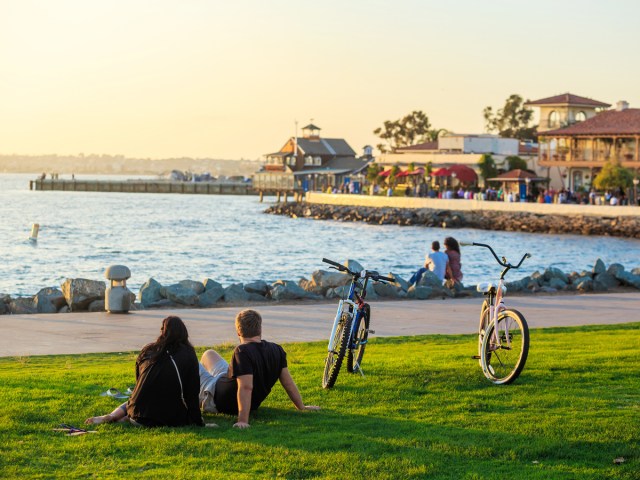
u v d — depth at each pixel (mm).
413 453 9391
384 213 108938
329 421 10688
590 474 8805
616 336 18344
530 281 30094
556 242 79062
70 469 8750
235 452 9320
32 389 12102
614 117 108188
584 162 106250
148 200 184125
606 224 86750
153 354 10227
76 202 170125
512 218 94750
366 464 8977
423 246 74625
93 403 11289
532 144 145000
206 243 76500
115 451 9305
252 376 10562
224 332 19078
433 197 115375
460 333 19297
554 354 15484
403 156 130875
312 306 23562
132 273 50719
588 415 11000
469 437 10008
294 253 67062
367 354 15906
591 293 29172
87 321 20328
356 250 70250
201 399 10859
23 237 79250
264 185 171625
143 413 10195
